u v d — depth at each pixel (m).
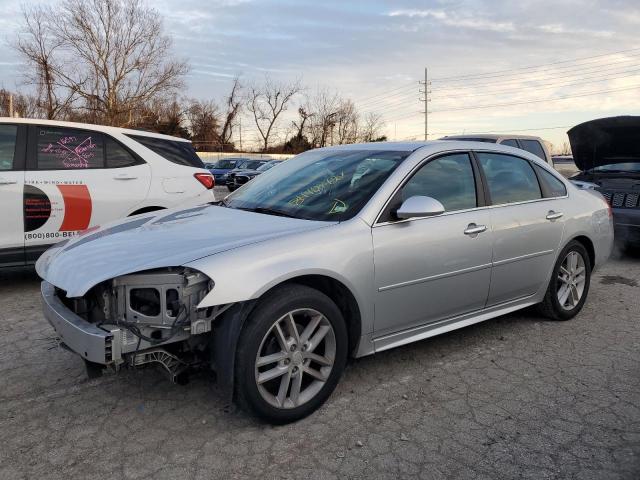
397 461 2.74
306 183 3.97
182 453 2.80
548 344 4.30
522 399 3.39
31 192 5.64
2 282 6.21
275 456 2.77
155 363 3.06
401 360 3.98
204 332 2.81
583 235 4.84
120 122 40.88
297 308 3.00
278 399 3.01
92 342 2.71
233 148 75.31
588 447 2.86
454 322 3.95
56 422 3.10
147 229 3.49
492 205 4.11
